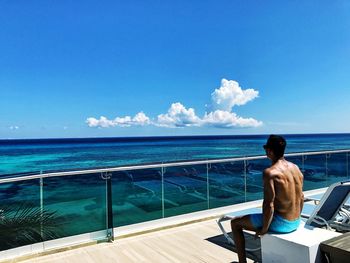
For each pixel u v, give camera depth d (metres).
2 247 3.81
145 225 4.93
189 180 5.45
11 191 3.96
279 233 2.98
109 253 3.83
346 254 2.44
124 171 4.80
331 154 7.24
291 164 3.06
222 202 5.76
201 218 5.24
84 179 4.38
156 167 5.14
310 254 2.65
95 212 4.39
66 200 4.27
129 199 4.88
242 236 3.24
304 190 6.71
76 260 3.65
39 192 4.13
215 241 4.14
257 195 6.20
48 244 4.10
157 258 3.63
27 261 3.66
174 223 5.02
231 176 5.88
